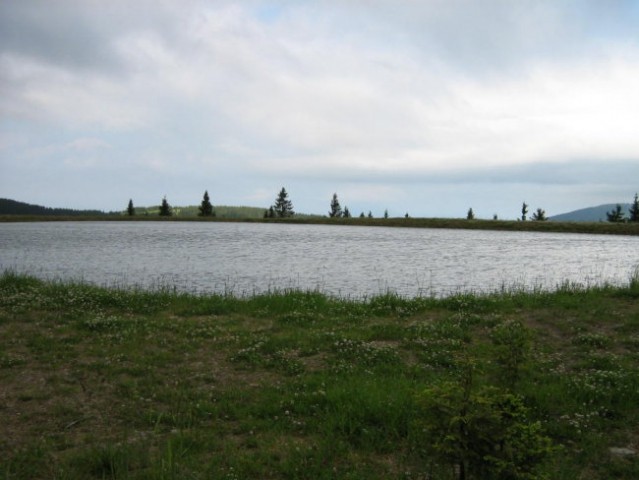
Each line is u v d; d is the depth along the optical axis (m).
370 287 27.00
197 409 8.46
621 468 6.71
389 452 7.12
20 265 35.41
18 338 12.22
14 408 8.43
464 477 5.52
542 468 6.19
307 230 103.38
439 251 52.16
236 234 82.81
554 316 14.78
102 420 8.06
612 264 40.22
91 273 31.61
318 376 9.98
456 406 5.45
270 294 18.78
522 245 63.75
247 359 11.20
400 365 10.77
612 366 10.55
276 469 6.56
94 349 11.52
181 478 6.21
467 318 14.59
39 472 6.43
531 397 8.82
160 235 77.12
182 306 16.50
